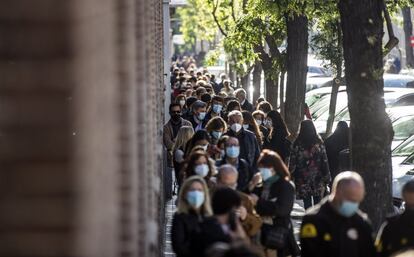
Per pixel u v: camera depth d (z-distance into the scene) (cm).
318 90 5222
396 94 4656
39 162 637
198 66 13162
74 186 636
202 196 1535
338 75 4016
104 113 767
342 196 1453
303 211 3491
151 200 1655
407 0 3997
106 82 787
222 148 2383
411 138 3416
